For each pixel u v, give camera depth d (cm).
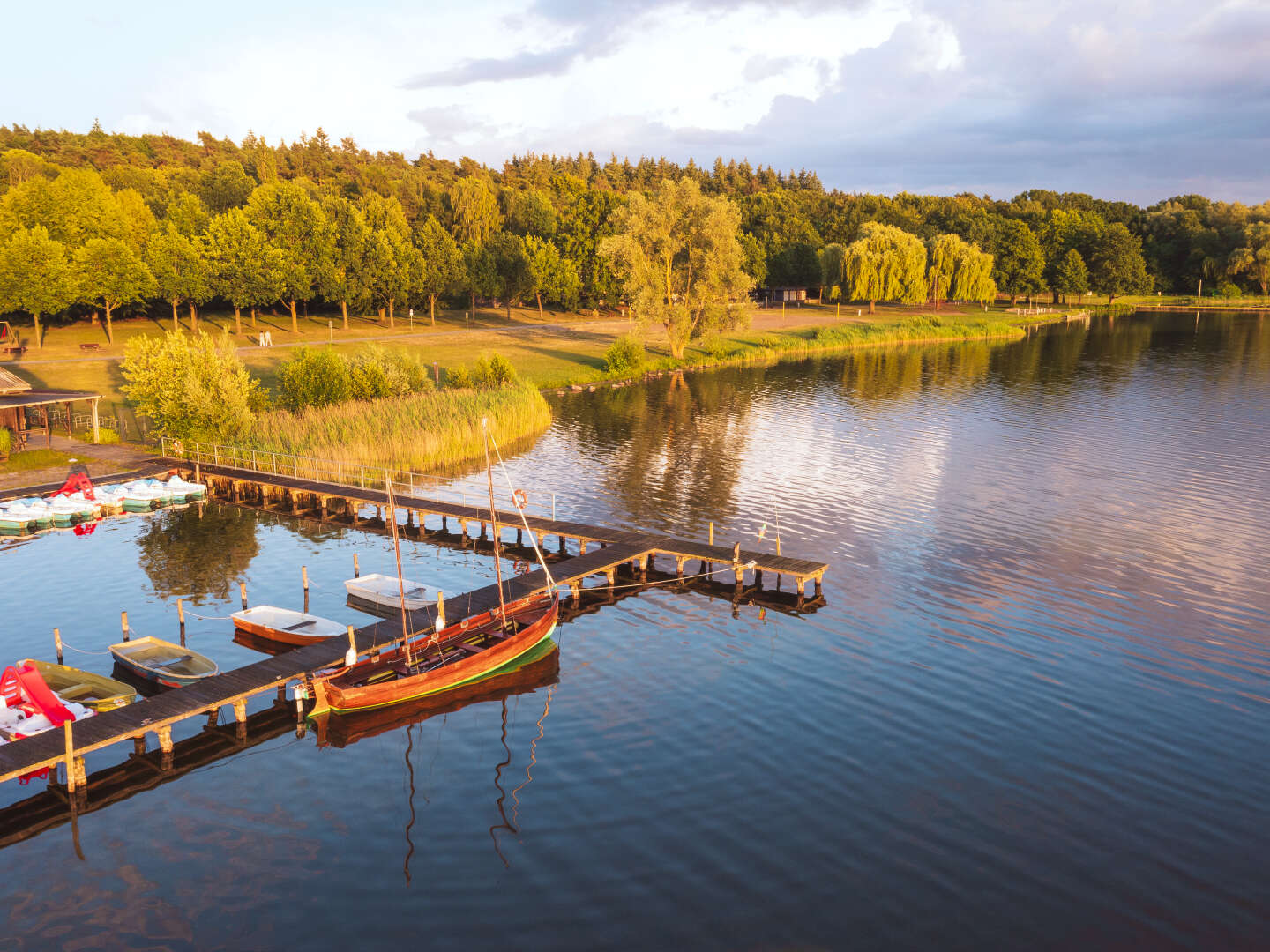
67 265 8362
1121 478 5016
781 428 6550
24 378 7181
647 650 2930
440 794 2125
